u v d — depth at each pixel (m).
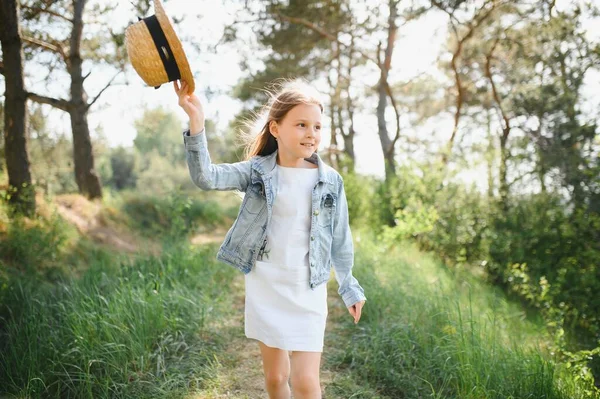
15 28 7.81
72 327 3.76
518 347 3.97
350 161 12.88
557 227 7.15
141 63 2.28
